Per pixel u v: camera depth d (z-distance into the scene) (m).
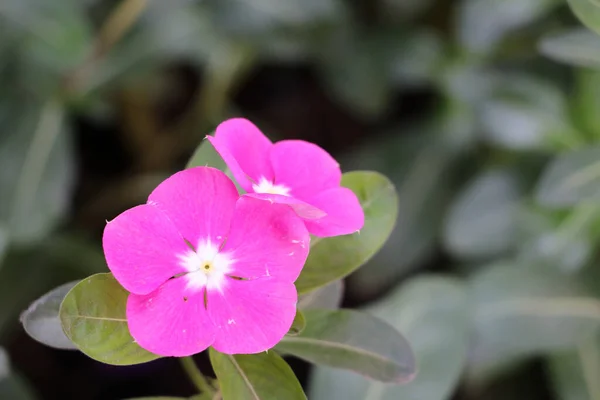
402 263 0.68
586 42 0.54
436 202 0.69
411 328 0.55
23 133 0.59
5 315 0.61
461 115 0.70
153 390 0.66
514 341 0.58
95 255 0.64
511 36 0.68
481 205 0.61
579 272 0.59
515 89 0.61
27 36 0.59
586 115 0.60
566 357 0.59
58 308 0.44
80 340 0.43
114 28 0.60
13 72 0.61
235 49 0.69
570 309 0.58
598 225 0.59
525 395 0.66
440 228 0.69
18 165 0.59
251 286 0.43
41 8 0.58
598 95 0.59
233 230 0.43
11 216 0.58
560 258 0.59
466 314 0.56
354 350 0.46
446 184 0.70
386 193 0.46
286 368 0.44
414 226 0.69
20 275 0.62
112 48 0.61
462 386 0.66
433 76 0.69
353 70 0.70
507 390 0.66
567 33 0.54
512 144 0.61
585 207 0.59
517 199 0.61
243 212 0.43
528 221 0.60
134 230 0.42
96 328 0.43
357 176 0.46
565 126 0.60
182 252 0.43
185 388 0.66
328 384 0.54
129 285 0.42
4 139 0.59
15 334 0.65
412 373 0.46
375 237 0.46
